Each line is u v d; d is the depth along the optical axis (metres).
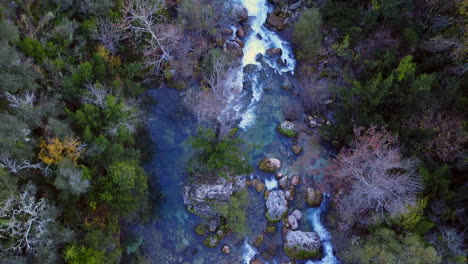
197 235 28.05
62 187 21.08
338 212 28.98
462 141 25.73
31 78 23.86
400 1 30.45
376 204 26.50
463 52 27.97
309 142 32.84
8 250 19.22
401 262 22.38
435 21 30.83
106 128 24.77
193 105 31.27
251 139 32.72
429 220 24.52
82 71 25.75
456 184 25.89
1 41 22.86
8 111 22.48
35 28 27.36
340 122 30.16
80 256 20.45
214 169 27.70
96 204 23.38
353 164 26.38
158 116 32.50
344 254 25.94
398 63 30.41
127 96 29.64
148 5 30.80
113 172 22.70
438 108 27.66
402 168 25.83
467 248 24.12
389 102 28.09
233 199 27.70
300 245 27.73
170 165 30.56
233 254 27.67
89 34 29.27
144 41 32.38
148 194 27.78
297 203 30.23
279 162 31.38
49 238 20.23
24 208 18.98
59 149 21.75
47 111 23.62
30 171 22.20
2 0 26.25
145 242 27.27
